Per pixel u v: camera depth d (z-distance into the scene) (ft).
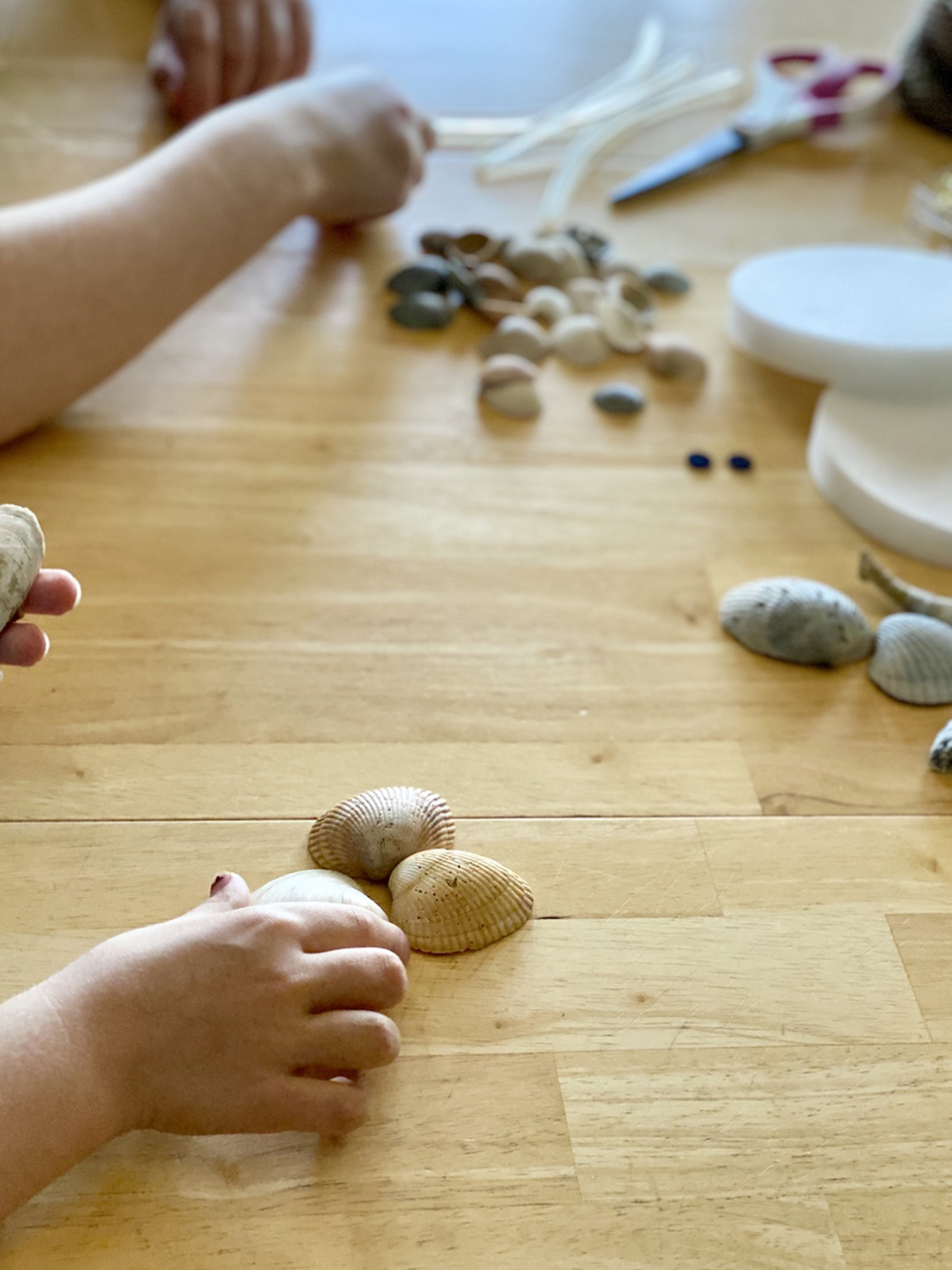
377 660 2.00
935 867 1.84
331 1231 1.49
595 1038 1.65
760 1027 1.67
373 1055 1.55
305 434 2.33
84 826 1.77
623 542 2.22
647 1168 1.55
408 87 3.24
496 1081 1.61
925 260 2.67
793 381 2.57
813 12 3.89
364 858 1.76
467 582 2.12
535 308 2.60
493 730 1.93
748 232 2.91
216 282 2.36
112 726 1.88
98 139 2.85
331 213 2.68
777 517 2.29
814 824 1.87
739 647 2.08
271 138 2.43
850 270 2.63
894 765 1.95
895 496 2.23
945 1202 1.55
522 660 2.02
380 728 1.92
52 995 1.49
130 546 2.10
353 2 3.62
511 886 1.74
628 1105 1.60
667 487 2.32
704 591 2.15
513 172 3.00
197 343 2.47
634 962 1.72
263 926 1.56
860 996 1.71
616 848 1.82
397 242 2.77
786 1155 1.57
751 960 1.73
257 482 2.23
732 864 1.82
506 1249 1.49
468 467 2.31
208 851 1.77
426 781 1.87
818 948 1.75
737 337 2.54
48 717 1.88
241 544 2.13
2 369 2.08
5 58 3.08
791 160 3.18
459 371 2.50
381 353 2.51
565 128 3.13
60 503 2.15
